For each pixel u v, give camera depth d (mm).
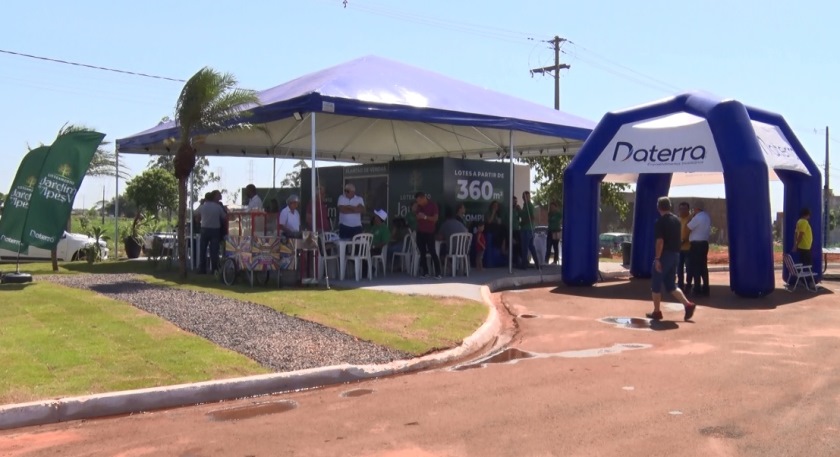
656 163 14195
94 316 9609
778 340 9297
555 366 7898
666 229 10797
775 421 5766
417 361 7941
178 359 7473
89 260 18969
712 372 7504
